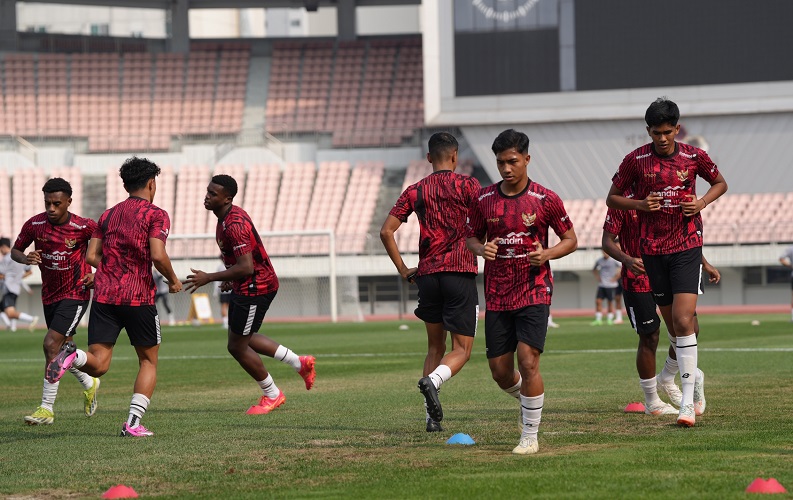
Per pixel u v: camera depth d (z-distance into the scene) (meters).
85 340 44.97
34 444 14.78
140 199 16.27
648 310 16.64
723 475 10.87
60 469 12.44
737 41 63.53
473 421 16.33
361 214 75.50
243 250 17.83
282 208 76.19
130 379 26.34
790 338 37.25
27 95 86.81
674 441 13.53
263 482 11.29
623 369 25.72
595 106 65.12
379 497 10.16
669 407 16.86
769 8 63.00
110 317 16.14
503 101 66.25
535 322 13.29
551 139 68.00
